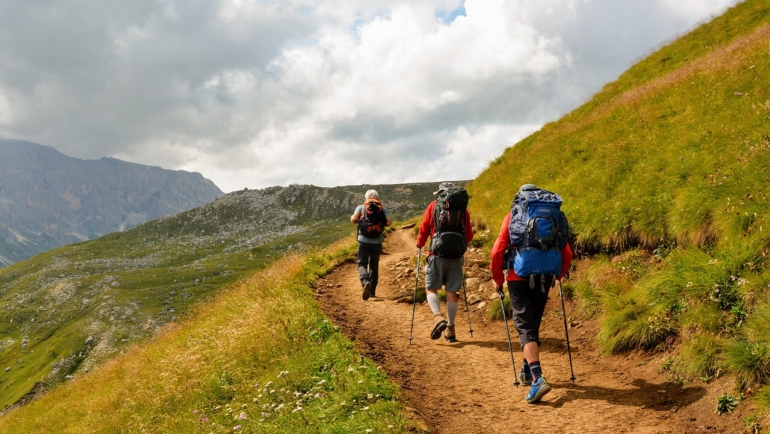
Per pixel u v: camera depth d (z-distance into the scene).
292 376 8.39
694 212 9.46
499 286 7.78
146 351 17.73
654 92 18.66
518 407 7.08
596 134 18.20
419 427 6.29
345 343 9.20
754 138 10.14
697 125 12.91
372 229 13.48
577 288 10.87
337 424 6.52
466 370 8.53
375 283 13.58
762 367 5.95
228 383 9.45
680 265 8.59
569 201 14.02
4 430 20.73
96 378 20.41
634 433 6.06
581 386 7.63
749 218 8.22
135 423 10.20
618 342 8.47
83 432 12.26
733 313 7.12
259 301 13.05
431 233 10.02
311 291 13.86
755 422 5.50
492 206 19.62
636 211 11.04
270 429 6.95
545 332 10.23
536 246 7.06
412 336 10.39
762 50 15.38
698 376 6.82
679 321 7.82
